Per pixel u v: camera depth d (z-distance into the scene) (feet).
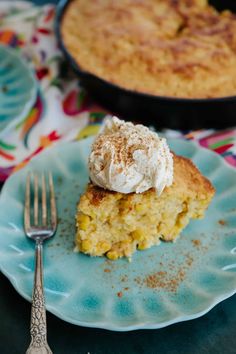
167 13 2.45
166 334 1.36
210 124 1.98
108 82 1.95
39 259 1.46
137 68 2.09
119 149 1.51
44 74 2.30
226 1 2.49
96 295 1.42
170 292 1.42
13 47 2.49
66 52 2.14
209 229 1.61
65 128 2.05
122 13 2.39
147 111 1.94
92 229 1.55
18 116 1.95
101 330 1.36
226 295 1.36
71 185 1.76
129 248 1.55
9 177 1.73
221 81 2.04
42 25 2.49
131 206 1.54
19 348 1.33
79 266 1.50
